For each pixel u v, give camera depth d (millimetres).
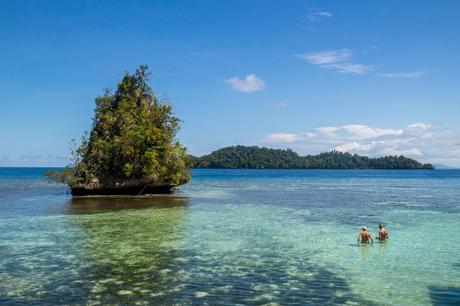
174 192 69500
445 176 189875
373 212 41250
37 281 16625
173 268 18734
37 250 22391
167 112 65750
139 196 60469
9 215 37250
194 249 22875
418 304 14453
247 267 18984
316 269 18781
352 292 15609
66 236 26719
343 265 19562
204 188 83625
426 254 22016
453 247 23828
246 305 14047
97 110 63812
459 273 18312
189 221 33938
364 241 25000
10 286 15977
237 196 61844
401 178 160250
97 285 16125
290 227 31000
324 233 28406
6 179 125438
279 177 164750
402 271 18578
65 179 57625
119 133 61000
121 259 20359
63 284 16250
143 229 29688
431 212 41562
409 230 30047
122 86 65875
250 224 32406
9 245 23750
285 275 17734
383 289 16016
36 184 93438
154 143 60844
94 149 59125
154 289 15664
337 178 156375
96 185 58281
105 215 37625
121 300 14430
